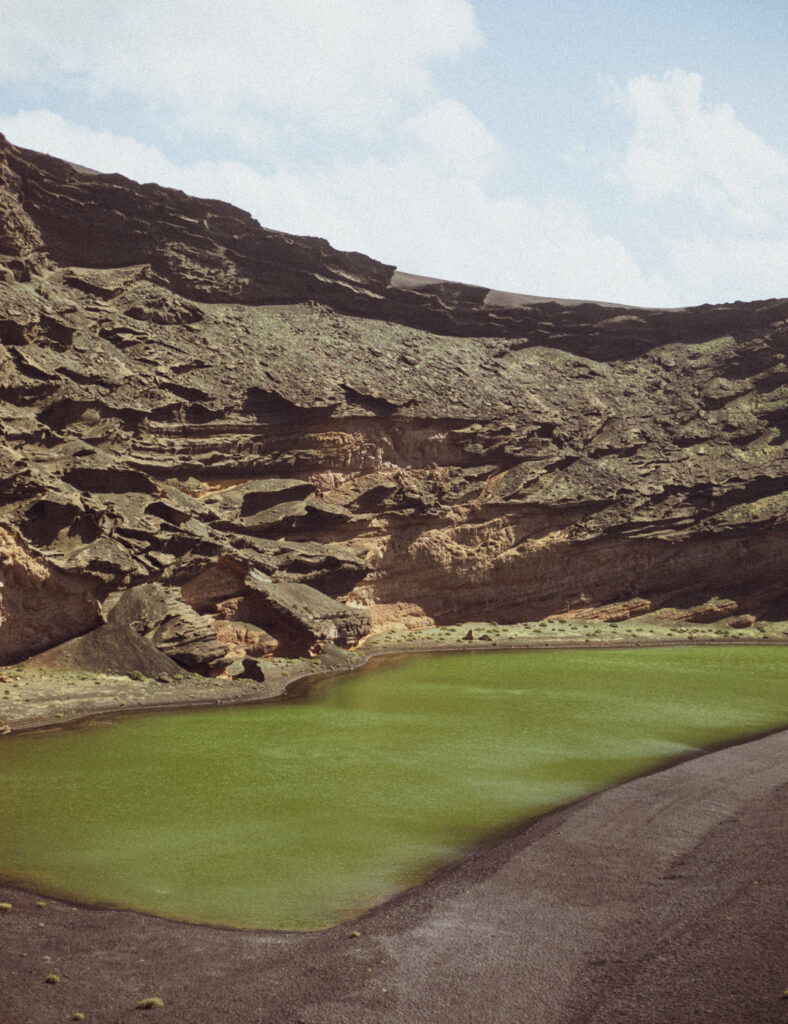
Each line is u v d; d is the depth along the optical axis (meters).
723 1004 12.71
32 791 24.69
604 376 93.56
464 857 20.19
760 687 48.38
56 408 53.03
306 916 16.61
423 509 71.06
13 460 42.38
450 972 14.01
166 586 47.69
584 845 20.52
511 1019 12.54
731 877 18.16
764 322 98.94
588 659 60.19
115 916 16.30
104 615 43.53
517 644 66.12
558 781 27.34
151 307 67.94
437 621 72.06
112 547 45.25
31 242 64.19
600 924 15.91
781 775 27.58
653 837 21.12
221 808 23.72
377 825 22.55
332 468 68.94
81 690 37.69
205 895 17.56
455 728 35.81
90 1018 12.43
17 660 40.38
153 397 60.59
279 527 61.97
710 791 25.53
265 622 53.75
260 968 14.17
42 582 40.81
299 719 36.94
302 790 25.80
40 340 55.91
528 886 17.86
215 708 38.69
